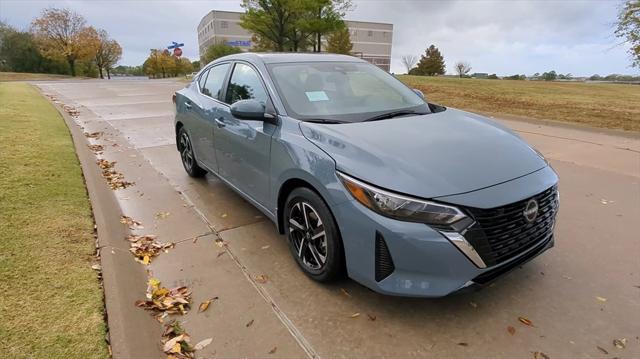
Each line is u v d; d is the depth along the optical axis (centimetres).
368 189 241
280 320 264
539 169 276
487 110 1259
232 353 236
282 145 307
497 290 294
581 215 425
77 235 348
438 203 228
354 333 253
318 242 294
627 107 1320
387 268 243
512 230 246
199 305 279
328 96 349
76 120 1035
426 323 261
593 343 243
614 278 308
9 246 319
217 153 434
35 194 428
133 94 1853
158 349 235
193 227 402
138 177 559
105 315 249
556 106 1360
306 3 2912
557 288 296
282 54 409
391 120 323
